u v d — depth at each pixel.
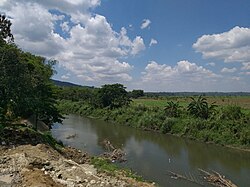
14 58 36.91
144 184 31.73
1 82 35.78
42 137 42.38
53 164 29.09
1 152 31.45
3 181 23.36
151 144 61.69
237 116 70.31
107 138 66.81
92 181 26.20
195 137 68.88
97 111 111.19
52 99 51.25
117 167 40.16
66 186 24.06
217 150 57.84
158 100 151.38
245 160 50.09
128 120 91.69
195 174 40.72
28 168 26.25
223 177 39.16
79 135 68.88
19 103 38.38
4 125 40.88
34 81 42.38
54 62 72.44
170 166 44.50
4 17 39.25
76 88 154.88
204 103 81.50
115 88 114.31
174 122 77.56
